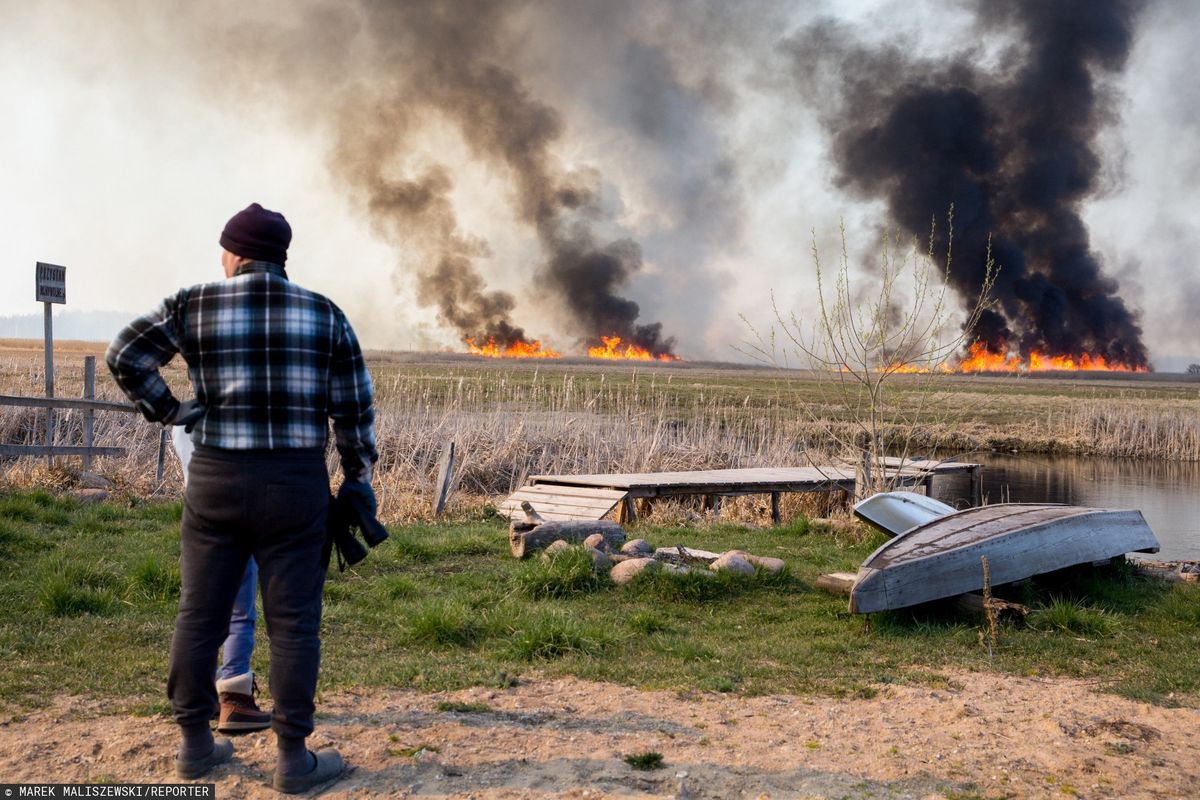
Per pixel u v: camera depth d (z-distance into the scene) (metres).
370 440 3.52
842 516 12.48
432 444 16.97
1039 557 7.31
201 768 3.42
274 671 3.30
